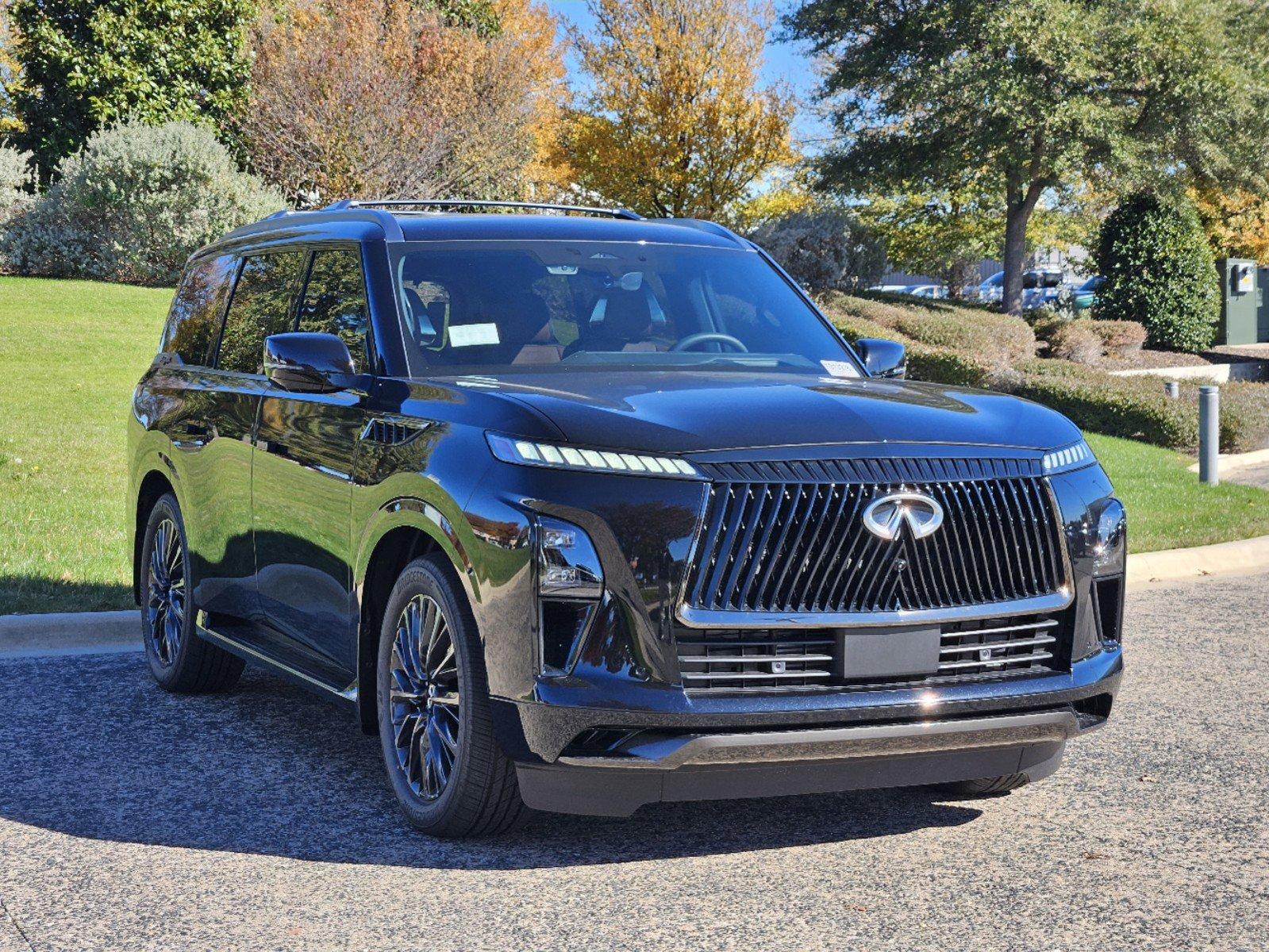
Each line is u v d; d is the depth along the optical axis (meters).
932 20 27.61
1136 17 27.16
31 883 4.05
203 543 5.98
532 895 3.95
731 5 32.62
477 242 5.38
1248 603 8.99
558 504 3.89
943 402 4.53
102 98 27.38
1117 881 4.10
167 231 22.36
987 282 47.78
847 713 3.89
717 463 3.90
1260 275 37.06
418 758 4.51
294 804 4.80
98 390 14.64
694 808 4.80
